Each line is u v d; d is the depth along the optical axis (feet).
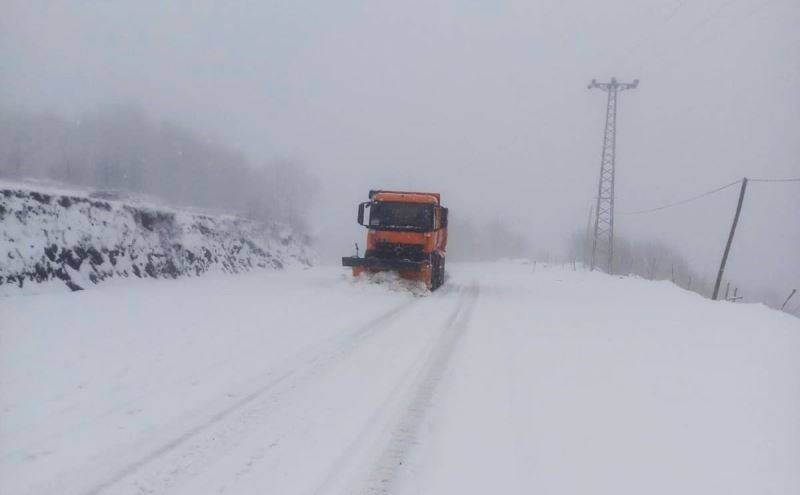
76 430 16.89
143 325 31.53
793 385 22.79
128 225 53.57
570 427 18.30
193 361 24.93
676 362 26.73
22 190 43.24
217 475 14.51
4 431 16.53
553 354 28.50
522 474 14.99
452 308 47.03
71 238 45.24
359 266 59.06
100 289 44.21
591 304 51.80
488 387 22.49
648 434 17.75
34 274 40.16
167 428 17.39
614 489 14.23
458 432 17.75
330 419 18.63
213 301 42.75
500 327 37.04
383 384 22.66
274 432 17.40
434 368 25.34
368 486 14.16
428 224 61.77
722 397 21.29
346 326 35.40
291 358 26.37
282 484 14.12
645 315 42.63
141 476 14.29
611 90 133.59
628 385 22.94
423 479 14.62
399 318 39.93
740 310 43.96
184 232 63.87
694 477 14.89
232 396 20.58
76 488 13.55
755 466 15.53
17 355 23.86
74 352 24.95
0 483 13.58
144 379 21.99
